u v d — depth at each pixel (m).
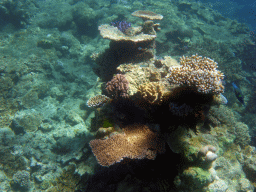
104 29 1.21
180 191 0.74
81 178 1.05
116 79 0.94
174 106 0.76
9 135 1.54
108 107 0.99
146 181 0.84
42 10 3.41
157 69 1.10
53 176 1.36
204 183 0.71
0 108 1.80
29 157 1.45
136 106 0.89
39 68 2.35
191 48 2.50
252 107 2.04
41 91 2.17
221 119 1.00
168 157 0.82
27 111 1.86
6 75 2.06
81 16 3.07
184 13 3.72
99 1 4.32
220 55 2.56
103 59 1.36
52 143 1.64
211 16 3.98
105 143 0.80
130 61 1.23
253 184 1.14
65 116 1.90
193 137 0.78
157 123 0.87
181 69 0.84
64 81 2.49
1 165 1.38
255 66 1.74
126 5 3.75
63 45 2.80
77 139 1.54
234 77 2.17
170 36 2.68
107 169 0.93
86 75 2.54
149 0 3.85
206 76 0.78
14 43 2.65
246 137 1.23
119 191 0.85
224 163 0.98
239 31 3.55
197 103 0.80
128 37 1.15
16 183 1.30
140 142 0.81
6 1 2.86
